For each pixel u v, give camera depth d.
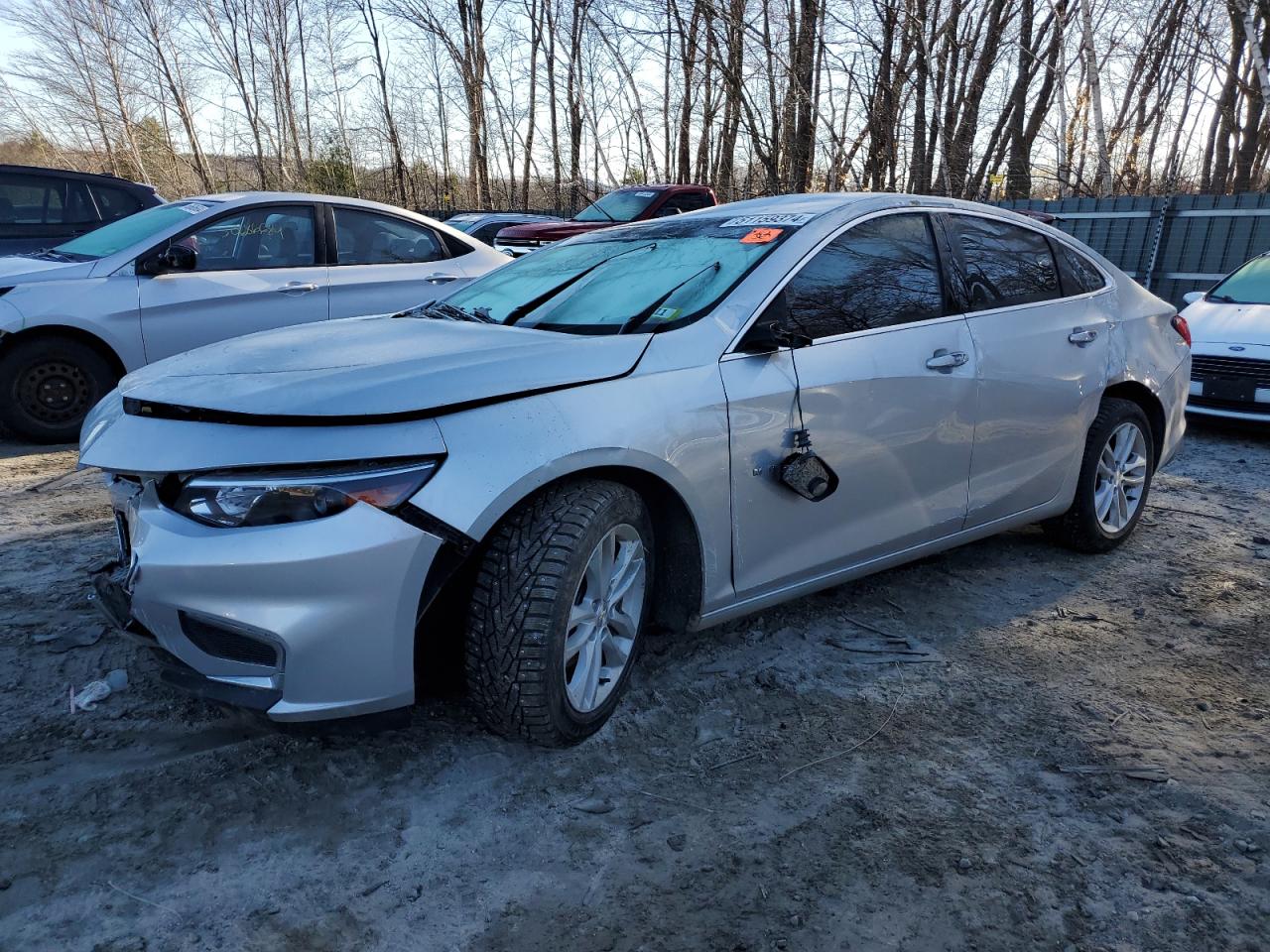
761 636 3.51
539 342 2.79
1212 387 6.93
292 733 2.42
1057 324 3.98
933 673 3.26
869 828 2.42
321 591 2.24
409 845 2.32
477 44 23.05
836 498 3.21
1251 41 12.73
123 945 1.98
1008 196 19.45
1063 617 3.76
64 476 5.37
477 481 2.36
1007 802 2.54
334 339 2.99
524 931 2.06
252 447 2.29
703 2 12.05
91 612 3.50
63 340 6.09
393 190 26.27
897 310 3.40
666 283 3.19
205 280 6.32
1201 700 3.10
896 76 13.55
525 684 2.49
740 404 2.89
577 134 21.44
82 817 2.37
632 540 2.77
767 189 13.47
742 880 2.22
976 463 3.68
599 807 2.49
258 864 2.24
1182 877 2.24
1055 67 16.53
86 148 25.73
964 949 2.02
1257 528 4.93
